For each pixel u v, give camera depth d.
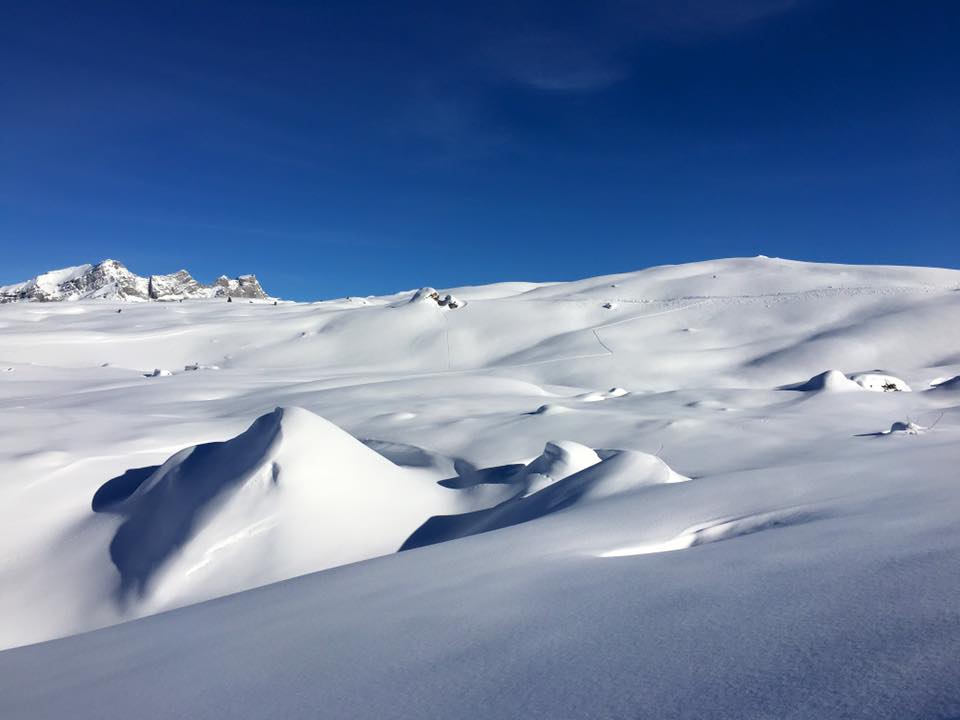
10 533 9.24
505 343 57.41
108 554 8.66
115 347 56.81
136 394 29.81
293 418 9.73
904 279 64.62
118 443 12.45
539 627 2.79
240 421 16.62
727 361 45.94
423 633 2.93
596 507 6.02
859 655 2.00
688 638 2.40
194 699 2.54
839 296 58.09
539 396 26.58
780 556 3.45
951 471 6.21
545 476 10.41
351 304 91.19
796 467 6.89
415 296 69.56
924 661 1.88
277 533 8.34
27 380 36.75
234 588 7.68
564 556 4.23
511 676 2.28
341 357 56.16
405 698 2.23
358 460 9.93
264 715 2.27
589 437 16.66
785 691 1.84
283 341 60.00
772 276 69.88
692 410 20.55
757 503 5.40
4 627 7.62
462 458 14.85
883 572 2.86
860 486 5.68
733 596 2.83
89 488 10.45
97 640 3.90
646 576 3.41
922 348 43.34
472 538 5.36
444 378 30.45
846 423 17.42
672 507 5.60
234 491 8.71
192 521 8.45
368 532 8.91
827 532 3.90
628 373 42.94
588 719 1.86
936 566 2.83
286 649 3.00
